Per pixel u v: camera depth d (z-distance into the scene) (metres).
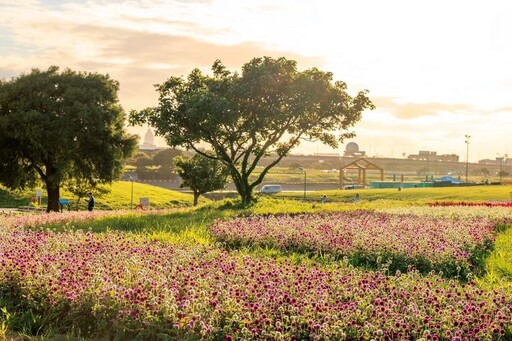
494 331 7.14
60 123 41.56
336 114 39.59
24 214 28.28
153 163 133.38
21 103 42.12
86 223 22.36
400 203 42.66
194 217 25.55
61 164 41.91
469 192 64.62
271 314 7.49
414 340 7.02
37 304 8.53
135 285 8.63
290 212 29.36
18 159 44.47
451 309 7.88
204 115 35.91
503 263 13.28
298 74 38.69
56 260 10.44
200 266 10.49
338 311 7.53
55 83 44.16
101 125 42.88
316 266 12.30
